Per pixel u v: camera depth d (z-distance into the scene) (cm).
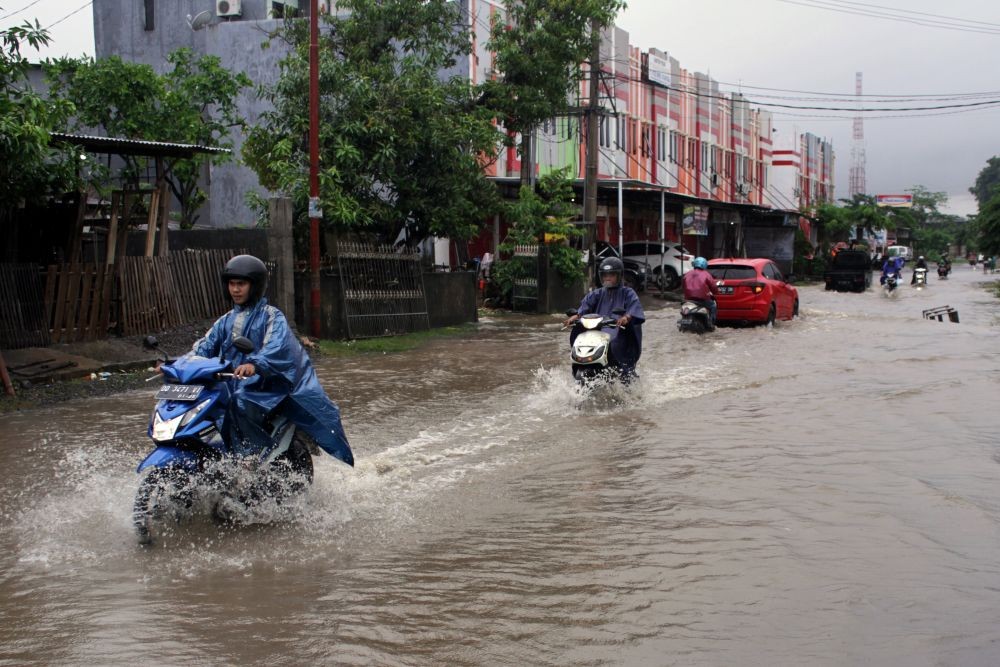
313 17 1616
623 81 3856
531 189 2517
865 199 6325
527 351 1559
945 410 920
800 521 554
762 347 1538
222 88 2192
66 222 1423
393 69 2027
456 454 764
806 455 736
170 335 1409
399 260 1862
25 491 653
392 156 1836
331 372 1290
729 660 365
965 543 508
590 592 444
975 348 1484
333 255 1858
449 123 1920
